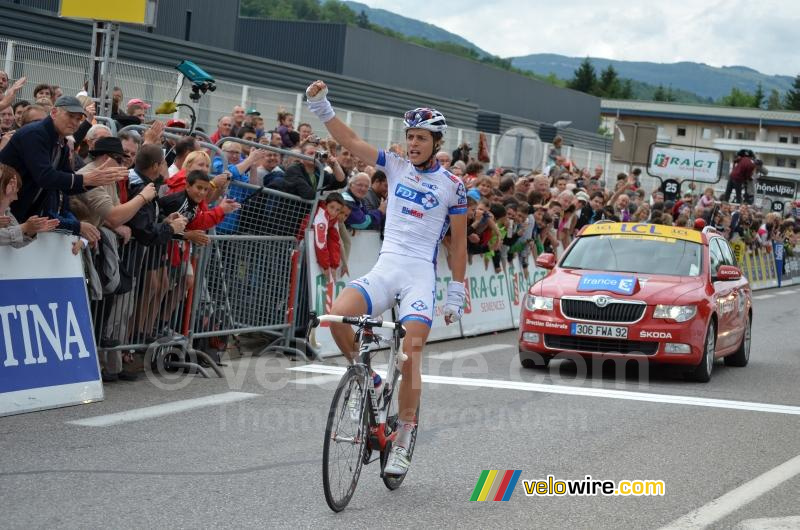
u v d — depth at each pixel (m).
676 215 24.14
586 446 7.87
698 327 11.26
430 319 6.36
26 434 7.19
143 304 9.48
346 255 12.17
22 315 7.96
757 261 29.75
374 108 31.83
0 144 9.34
